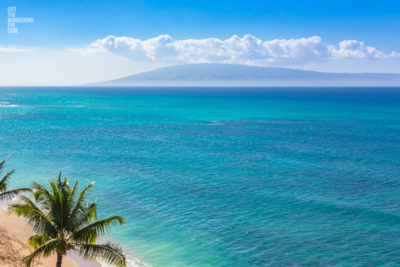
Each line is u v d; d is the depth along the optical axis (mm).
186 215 31484
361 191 37844
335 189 38656
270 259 23922
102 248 16953
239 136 78812
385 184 40406
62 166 49344
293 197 36031
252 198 35812
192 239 26781
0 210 31328
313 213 31656
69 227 16859
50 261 23188
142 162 52375
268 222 29812
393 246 25438
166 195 36906
